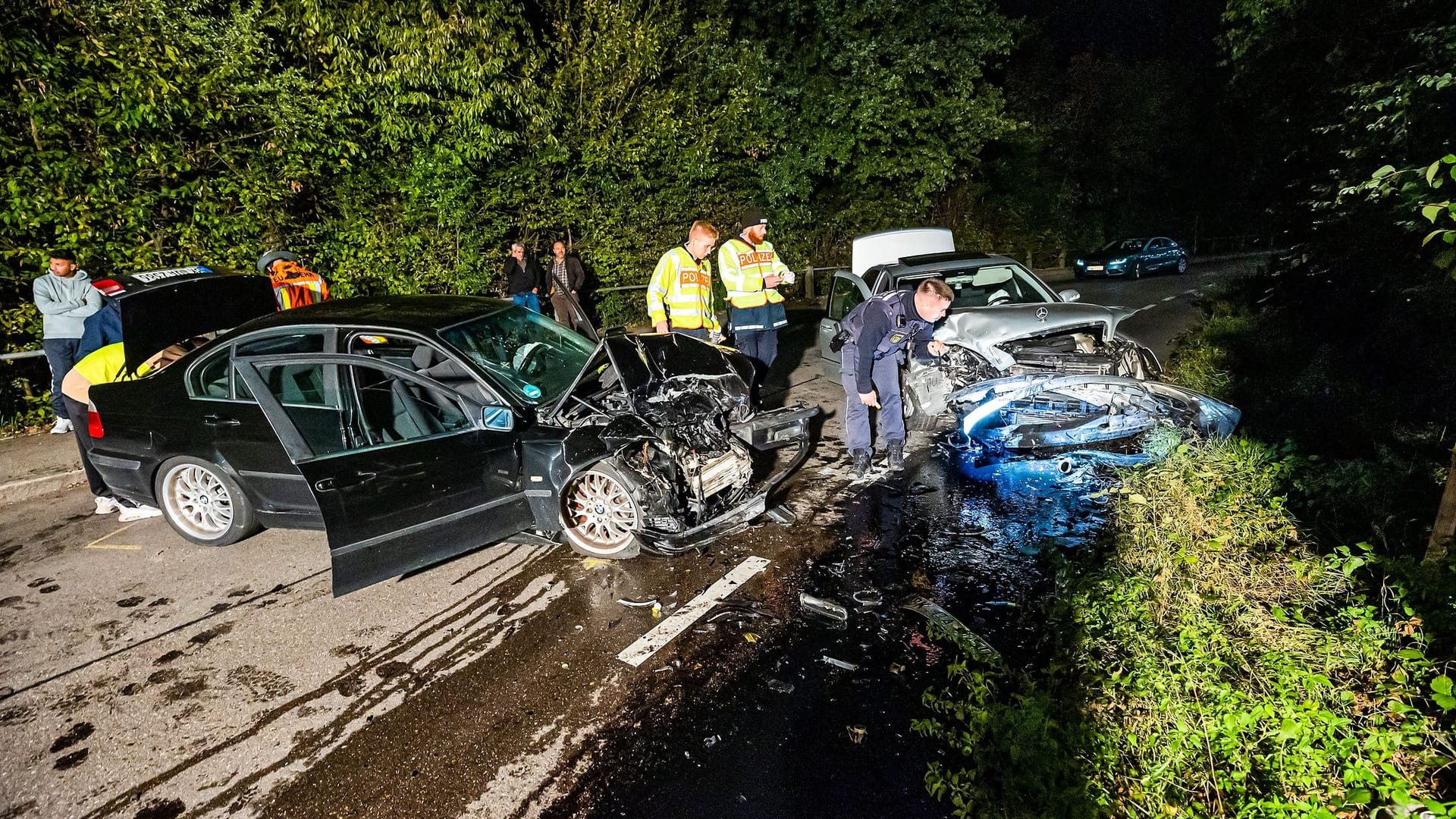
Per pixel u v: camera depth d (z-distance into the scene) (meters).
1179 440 5.01
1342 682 2.77
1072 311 6.52
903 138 18.17
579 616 3.84
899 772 2.68
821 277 18.19
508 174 10.68
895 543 4.43
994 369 6.16
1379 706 2.61
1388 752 2.34
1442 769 2.38
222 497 4.81
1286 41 8.26
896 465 5.54
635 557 4.41
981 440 5.66
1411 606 2.99
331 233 9.13
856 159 18.06
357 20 9.05
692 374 4.90
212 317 5.71
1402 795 2.10
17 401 7.43
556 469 4.32
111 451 4.90
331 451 4.45
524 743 2.95
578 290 10.65
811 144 16.98
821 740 2.86
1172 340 10.23
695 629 3.65
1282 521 3.71
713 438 4.58
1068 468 5.31
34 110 6.73
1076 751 2.55
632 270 12.86
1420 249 5.91
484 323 4.92
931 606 3.70
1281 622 3.01
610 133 11.91
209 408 4.63
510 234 11.30
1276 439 5.30
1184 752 2.47
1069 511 4.69
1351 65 7.45
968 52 18.53
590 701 3.17
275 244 8.51
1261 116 9.34
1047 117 26.48
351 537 3.80
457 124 9.88
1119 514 4.13
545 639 3.65
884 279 7.24
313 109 8.72
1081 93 27.09
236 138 8.23
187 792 2.78
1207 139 28.66
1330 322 7.78
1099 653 3.07
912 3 17.56
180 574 4.50
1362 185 4.84
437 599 4.08
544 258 11.80
